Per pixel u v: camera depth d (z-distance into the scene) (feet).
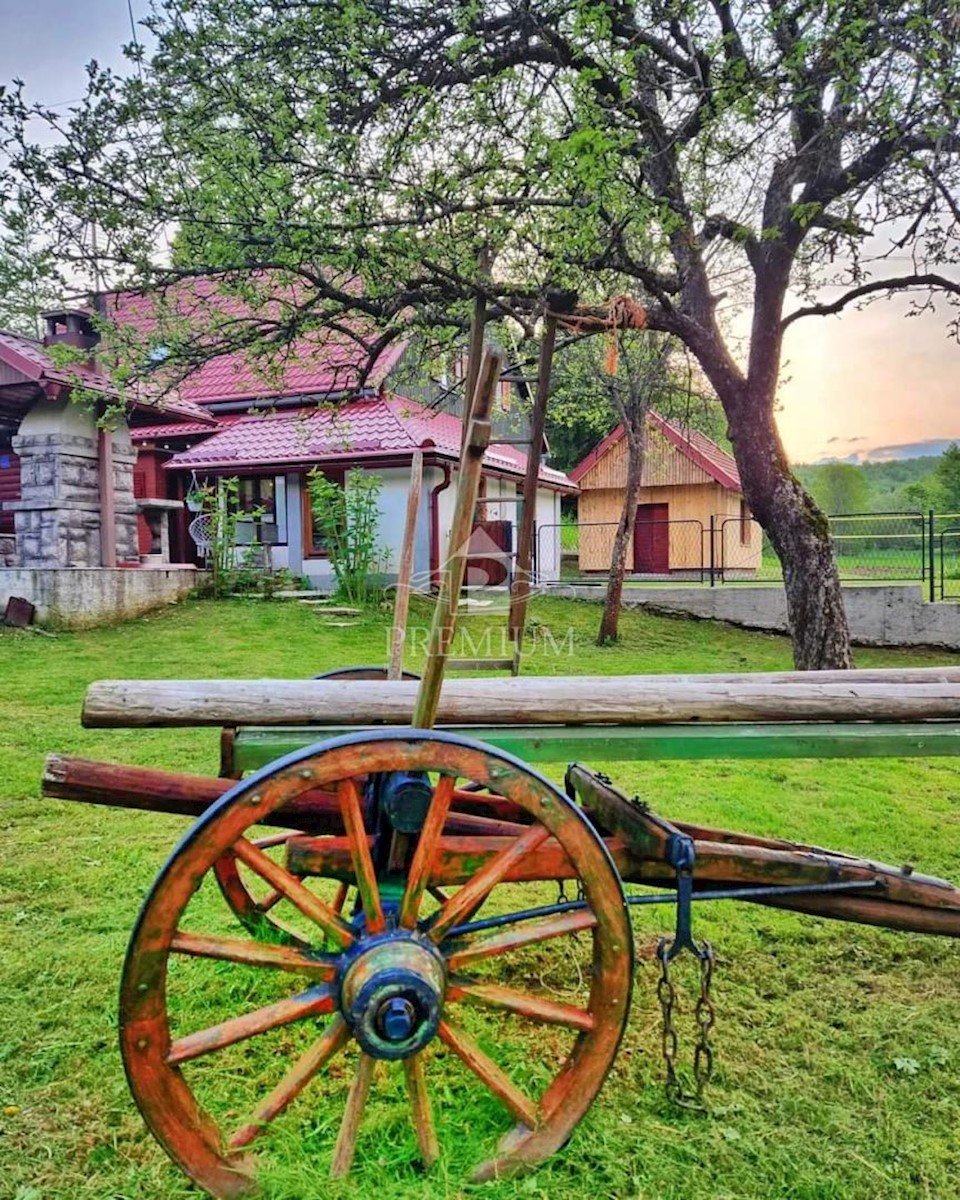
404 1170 6.29
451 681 7.03
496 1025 8.46
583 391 42.04
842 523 67.10
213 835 5.50
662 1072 7.64
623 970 6.17
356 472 40.83
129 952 5.44
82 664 27.66
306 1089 7.34
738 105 16.79
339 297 21.22
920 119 17.94
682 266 24.23
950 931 7.37
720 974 9.61
